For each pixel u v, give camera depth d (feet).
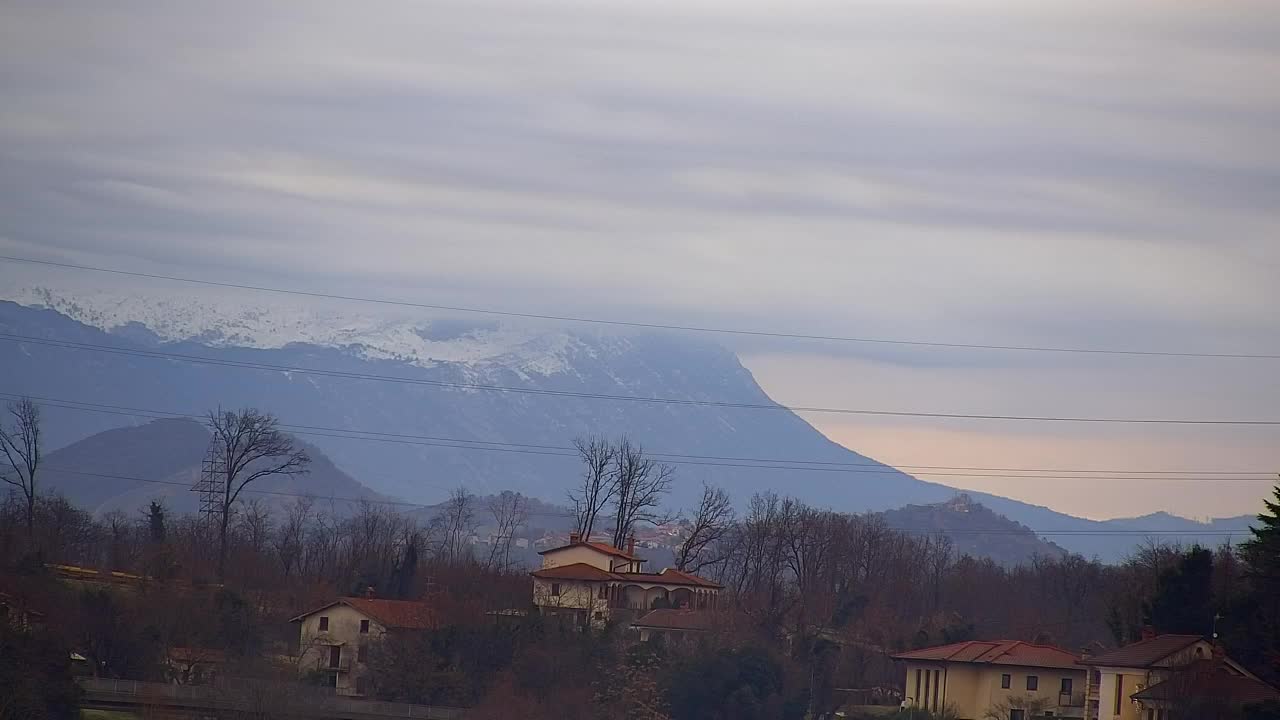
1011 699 549.13
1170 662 477.77
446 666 587.68
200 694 510.99
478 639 599.57
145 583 606.55
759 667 583.99
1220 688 451.53
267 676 537.24
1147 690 467.93
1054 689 554.87
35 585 561.84
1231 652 491.31
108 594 574.15
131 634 560.20
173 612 580.30
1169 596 538.47
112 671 550.36
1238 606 511.81
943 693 563.48
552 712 554.87
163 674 556.51
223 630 606.96
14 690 418.92
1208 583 538.47
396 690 574.56
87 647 553.64
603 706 554.46
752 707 570.05
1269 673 479.41
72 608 561.84
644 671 572.10
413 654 584.81
